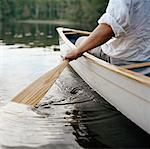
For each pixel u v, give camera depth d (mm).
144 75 2537
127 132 2535
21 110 2939
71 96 3416
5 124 2678
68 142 2404
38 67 4949
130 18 2887
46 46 7625
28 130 2586
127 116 2643
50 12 35000
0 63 5312
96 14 23094
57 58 5820
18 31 13273
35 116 2857
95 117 2854
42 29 14992
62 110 3025
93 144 2363
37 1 35500
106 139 2443
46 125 2684
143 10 2885
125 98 2621
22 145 2350
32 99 3031
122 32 2900
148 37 2945
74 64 4207
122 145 2346
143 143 2371
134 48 2988
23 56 6059
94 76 3309
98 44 3053
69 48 4258
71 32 5664
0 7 31547
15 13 33062
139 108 2402
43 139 2445
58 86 3764
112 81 2818
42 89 3096
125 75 2502
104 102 3135
